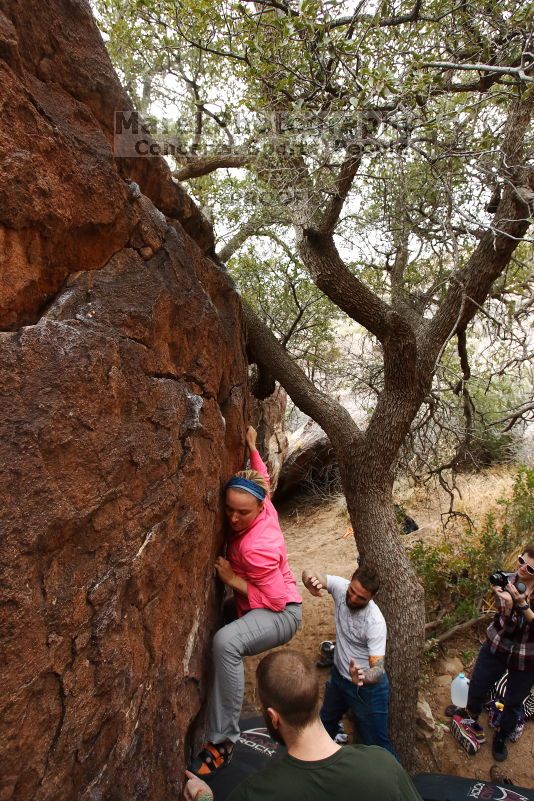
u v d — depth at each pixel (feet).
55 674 4.34
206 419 7.88
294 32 8.43
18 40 4.84
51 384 4.46
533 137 11.05
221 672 7.91
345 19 9.32
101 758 5.01
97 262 5.71
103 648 4.97
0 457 3.92
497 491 23.17
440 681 14.61
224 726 7.80
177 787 6.64
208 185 15.88
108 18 12.19
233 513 8.69
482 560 16.67
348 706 11.03
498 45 10.12
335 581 11.11
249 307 14.98
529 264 16.29
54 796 4.34
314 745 5.22
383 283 20.13
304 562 21.79
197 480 7.27
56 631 4.35
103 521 5.08
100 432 5.04
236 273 20.80
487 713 13.64
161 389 6.32
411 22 9.69
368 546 13.94
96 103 5.93
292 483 29.96
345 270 13.26
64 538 4.55
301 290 21.36
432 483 25.22
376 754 5.13
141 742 5.79
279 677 5.32
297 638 15.64
